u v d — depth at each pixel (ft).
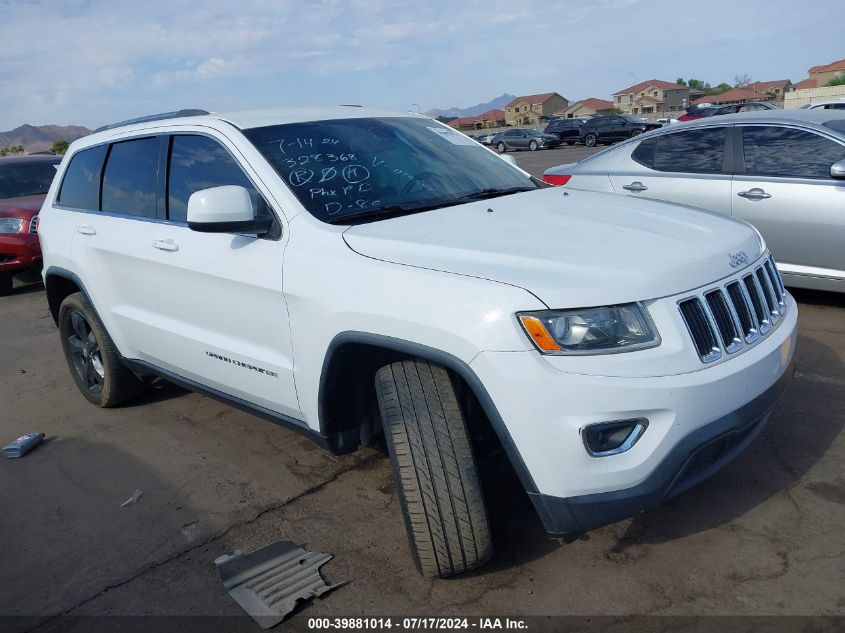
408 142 12.96
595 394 7.91
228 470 13.25
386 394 9.11
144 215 13.50
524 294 8.16
